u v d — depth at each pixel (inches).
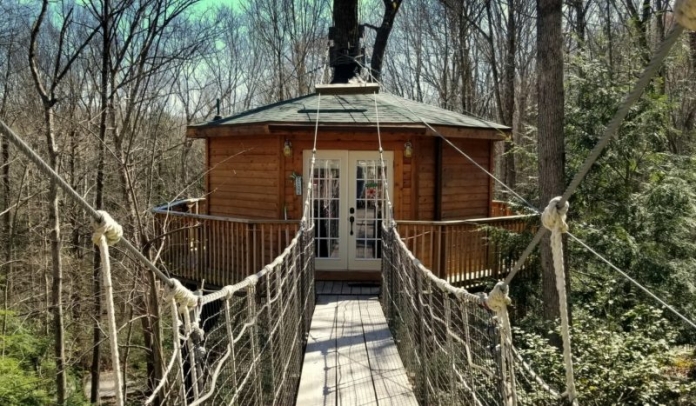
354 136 360.8
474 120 431.5
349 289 345.4
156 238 327.9
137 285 384.5
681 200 359.3
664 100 374.9
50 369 399.9
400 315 236.5
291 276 208.2
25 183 466.3
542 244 321.1
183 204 462.0
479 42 966.4
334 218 366.6
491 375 113.0
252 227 332.8
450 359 142.6
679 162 380.2
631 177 390.6
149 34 349.4
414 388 201.9
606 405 210.1
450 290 130.6
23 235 491.5
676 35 38.0
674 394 231.3
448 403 155.0
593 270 365.4
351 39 535.8
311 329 265.6
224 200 410.0
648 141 382.0
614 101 376.8
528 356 233.1
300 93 928.9
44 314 483.2
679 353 256.1
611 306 308.2
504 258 367.6
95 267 408.2
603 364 221.1
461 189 398.3
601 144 50.6
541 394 195.8
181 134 780.0
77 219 423.8
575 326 246.8
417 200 364.5
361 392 196.1
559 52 315.3
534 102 924.0
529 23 916.6
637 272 347.6
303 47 1013.8
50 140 329.7
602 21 766.5
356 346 241.9
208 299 107.0
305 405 185.9
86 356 493.4
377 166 364.5
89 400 414.6
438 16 1011.9
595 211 385.4
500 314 95.7
